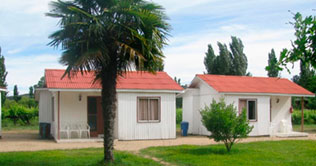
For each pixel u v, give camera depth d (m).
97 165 10.96
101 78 11.32
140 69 11.52
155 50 11.08
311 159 12.72
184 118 24.50
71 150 14.66
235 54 37.62
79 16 10.42
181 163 11.91
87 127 19.89
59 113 18.86
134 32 10.37
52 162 11.55
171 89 20.06
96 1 10.66
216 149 14.90
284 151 14.64
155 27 10.91
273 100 23.67
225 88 21.38
